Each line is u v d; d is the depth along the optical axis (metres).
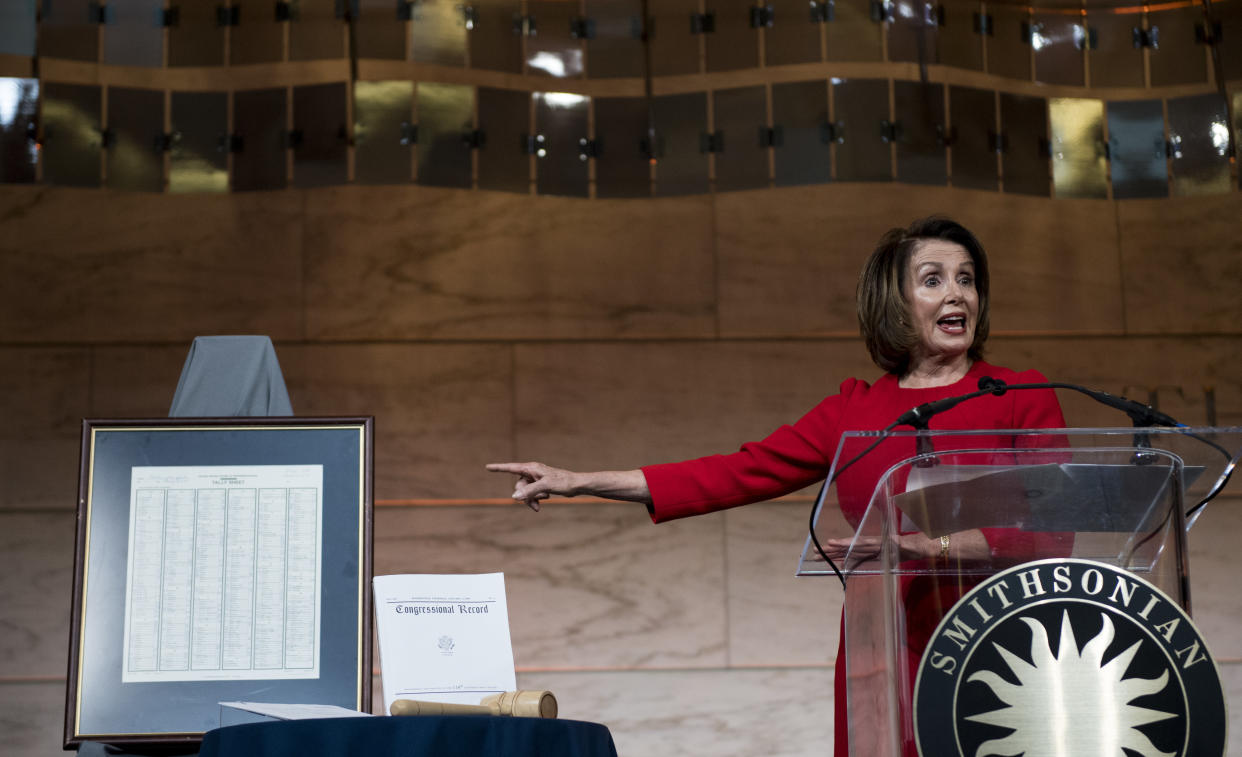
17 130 8.82
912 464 2.75
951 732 2.58
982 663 2.60
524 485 4.45
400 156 9.09
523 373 8.89
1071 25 9.49
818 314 9.03
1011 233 9.15
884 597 2.77
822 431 4.41
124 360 8.66
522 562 8.52
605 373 8.93
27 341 8.61
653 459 8.80
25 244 8.73
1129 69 9.45
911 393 4.19
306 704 3.82
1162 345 9.02
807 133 9.20
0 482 8.34
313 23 9.18
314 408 8.74
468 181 9.12
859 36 9.30
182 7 9.20
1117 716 2.55
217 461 4.16
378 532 8.53
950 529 2.76
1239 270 9.05
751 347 8.99
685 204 9.18
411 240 9.02
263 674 3.98
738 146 9.25
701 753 8.20
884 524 2.78
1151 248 9.19
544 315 8.99
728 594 8.47
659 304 9.05
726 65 9.32
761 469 4.43
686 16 9.41
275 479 4.16
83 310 8.70
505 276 9.02
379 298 8.93
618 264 9.09
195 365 4.57
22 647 8.05
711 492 4.42
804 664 8.35
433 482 8.66
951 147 9.23
